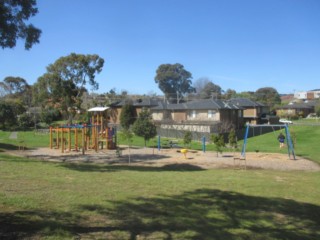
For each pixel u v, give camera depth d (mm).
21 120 64562
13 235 6020
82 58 63875
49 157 25219
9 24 8844
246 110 68062
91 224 7000
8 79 88438
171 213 8172
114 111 70250
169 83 119125
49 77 62594
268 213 9000
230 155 27625
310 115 88000
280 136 35469
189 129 47250
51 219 7102
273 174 17828
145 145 35812
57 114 67250
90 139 33500
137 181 12797
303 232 7773
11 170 14406
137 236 6492
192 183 12844
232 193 11102
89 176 13719
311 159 25422
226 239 6770
